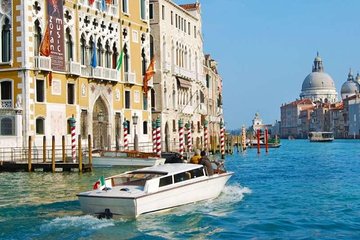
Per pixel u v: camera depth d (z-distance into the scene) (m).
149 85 49.94
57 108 38.50
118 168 34.91
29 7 36.56
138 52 49.22
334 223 17.94
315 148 96.94
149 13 54.06
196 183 19.98
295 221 18.19
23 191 24.20
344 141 155.38
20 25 36.38
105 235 15.62
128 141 46.75
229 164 48.12
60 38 38.75
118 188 18.22
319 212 19.91
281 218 18.62
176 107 58.25
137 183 18.94
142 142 49.06
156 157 35.75
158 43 54.28
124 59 47.34
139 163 35.09
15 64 36.38
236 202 21.44
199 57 68.56
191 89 64.31
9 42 36.78
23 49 36.28
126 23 47.38
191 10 67.50
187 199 19.62
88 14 42.25
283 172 38.59
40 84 37.41
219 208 20.05
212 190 21.23
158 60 54.22
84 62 41.94
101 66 44.00
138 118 48.66
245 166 45.31
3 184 26.72
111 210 17.14
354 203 22.12
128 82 46.72
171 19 57.78
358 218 18.81
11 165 32.25
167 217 18.08
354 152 77.88
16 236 15.34
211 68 82.25
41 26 37.56
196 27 67.12
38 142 36.59
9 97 36.75
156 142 41.88
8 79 36.56
